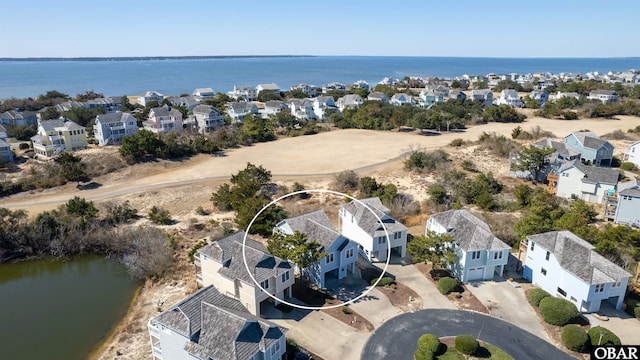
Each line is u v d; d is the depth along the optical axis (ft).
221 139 326.85
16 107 448.65
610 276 116.57
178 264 155.22
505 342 110.32
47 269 162.71
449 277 137.49
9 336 119.75
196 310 97.91
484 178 222.07
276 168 272.72
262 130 352.69
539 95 515.50
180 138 317.22
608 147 252.01
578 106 445.78
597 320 117.80
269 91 588.50
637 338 110.52
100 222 186.80
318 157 295.69
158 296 136.77
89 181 245.04
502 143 294.66
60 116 381.40
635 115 418.92
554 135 333.83
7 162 257.14
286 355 103.14
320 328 117.19
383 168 265.75
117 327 123.85
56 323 126.11
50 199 221.05
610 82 649.20
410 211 194.08
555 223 156.56
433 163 257.55
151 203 220.02
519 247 150.71
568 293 123.24
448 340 111.04
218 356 88.63
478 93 528.63
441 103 456.04
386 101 507.71
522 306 126.31
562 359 104.22
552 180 219.61
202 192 234.58
